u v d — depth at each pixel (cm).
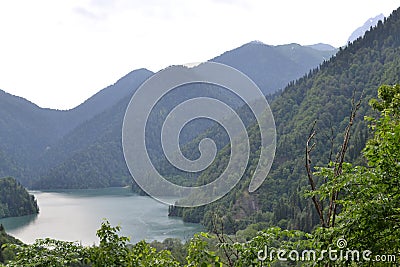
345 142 462
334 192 449
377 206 423
